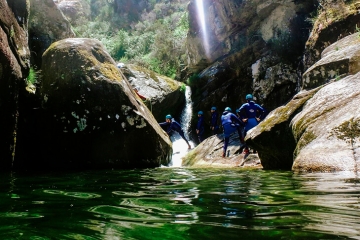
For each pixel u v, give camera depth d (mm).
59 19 8430
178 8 26562
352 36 6387
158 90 12555
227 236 1291
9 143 5535
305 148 4031
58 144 6035
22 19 5977
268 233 1316
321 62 5750
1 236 1318
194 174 4387
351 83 4473
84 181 3443
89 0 31734
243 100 12398
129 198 2250
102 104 6055
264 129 5219
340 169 3311
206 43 14891
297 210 1728
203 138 12859
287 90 11258
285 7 11336
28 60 5953
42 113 6074
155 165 6566
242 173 4410
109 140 6074
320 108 4441
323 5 9508
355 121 3662
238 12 12758
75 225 1489
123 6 28891
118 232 1372
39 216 1675
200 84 14062
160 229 1412
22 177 3959
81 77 6035
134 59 19391
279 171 4598
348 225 1405
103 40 24234
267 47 12422
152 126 6477
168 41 19078
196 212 1751
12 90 5258
